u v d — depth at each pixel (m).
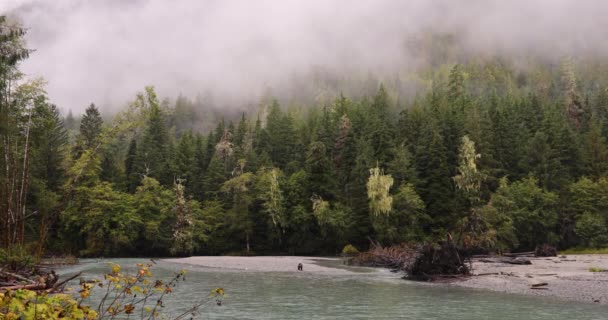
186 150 92.19
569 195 74.69
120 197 69.06
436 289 26.08
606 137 95.44
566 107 119.94
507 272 34.62
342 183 82.44
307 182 76.88
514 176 82.19
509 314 17.78
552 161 77.94
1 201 27.77
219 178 84.62
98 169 68.44
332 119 118.94
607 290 24.28
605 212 71.25
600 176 78.62
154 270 39.41
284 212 74.31
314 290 25.53
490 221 65.69
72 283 25.86
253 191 77.94
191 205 75.94
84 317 6.84
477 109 102.62
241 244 76.56
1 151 30.59
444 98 134.25
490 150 81.06
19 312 6.19
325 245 74.06
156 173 85.00
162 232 72.31
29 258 26.12
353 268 43.44
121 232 66.00
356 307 19.47
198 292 23.89
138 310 17.58
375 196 65.81
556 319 16.69
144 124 28.86
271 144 106.00
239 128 115.81
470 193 70.50
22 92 31.25
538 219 69.44
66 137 80.00
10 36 25.92
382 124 90.12
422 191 74.19
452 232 65.81
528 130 91.50
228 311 18.25
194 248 74.88
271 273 37.44
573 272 34.53
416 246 47.66
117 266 8.13
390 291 25.20
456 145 81.69
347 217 71.62
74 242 65.69
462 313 17.95
